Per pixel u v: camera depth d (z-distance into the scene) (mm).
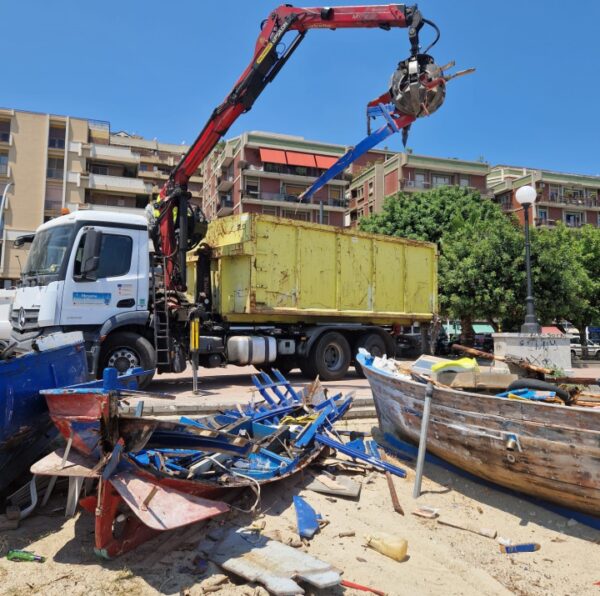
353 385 10875
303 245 11328
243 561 3471
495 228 20547
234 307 10750
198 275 11312
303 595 3090
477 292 19500
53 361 4723
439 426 5344
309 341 11406
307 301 11359
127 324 8969
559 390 5113
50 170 45938
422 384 5508
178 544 3801
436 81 8562
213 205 58844
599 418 4004
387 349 12984
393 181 50594
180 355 9570
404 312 13383
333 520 4465
